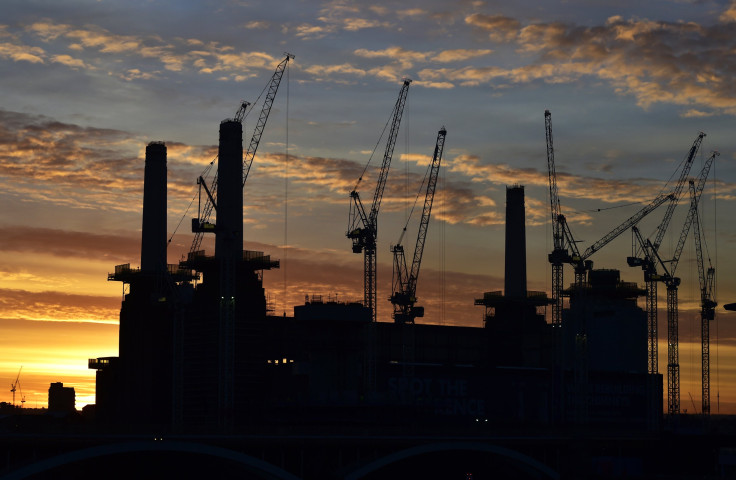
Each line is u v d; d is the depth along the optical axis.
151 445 161.00
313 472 181.12
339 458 184.50
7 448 150.38
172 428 166.88
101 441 158.38
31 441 151.38
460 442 199.88
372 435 189.50
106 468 185.62
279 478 173.00
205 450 166.75
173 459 188.38
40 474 178.88
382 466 188.38
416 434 196.88
